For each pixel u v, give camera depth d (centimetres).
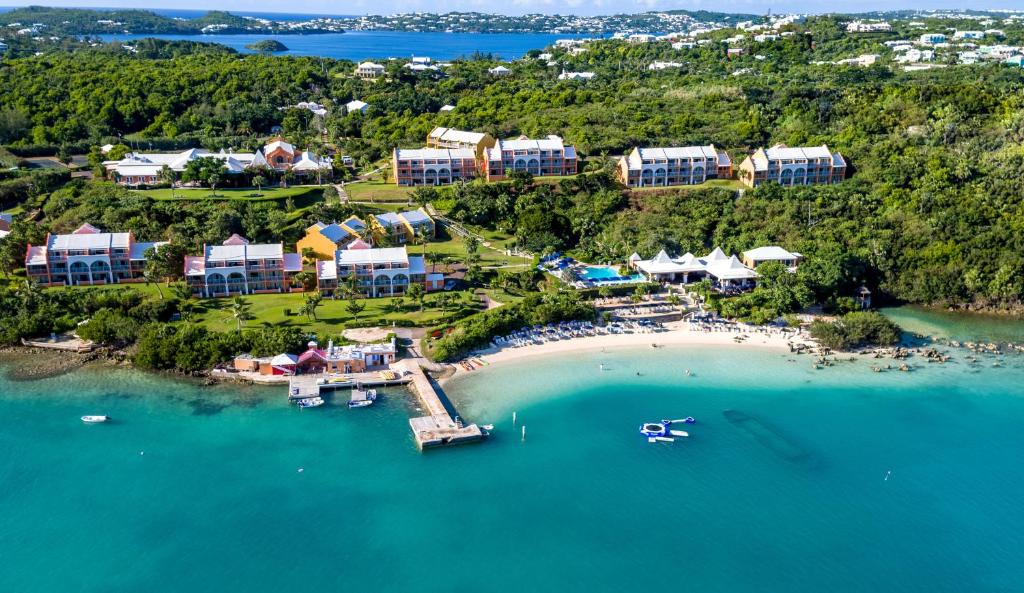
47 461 11650
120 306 16225
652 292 18212
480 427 12681
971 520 10594
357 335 15388
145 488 11081
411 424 12556
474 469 11644
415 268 17862
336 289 17012
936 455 12075
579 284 18288
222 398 13538
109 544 10006
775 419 13088
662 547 10062
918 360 15525
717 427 12812
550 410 13325
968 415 13300
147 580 9419
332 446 12162
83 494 10919
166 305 16188
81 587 9281
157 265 17325
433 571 9612
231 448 12069
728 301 17625
